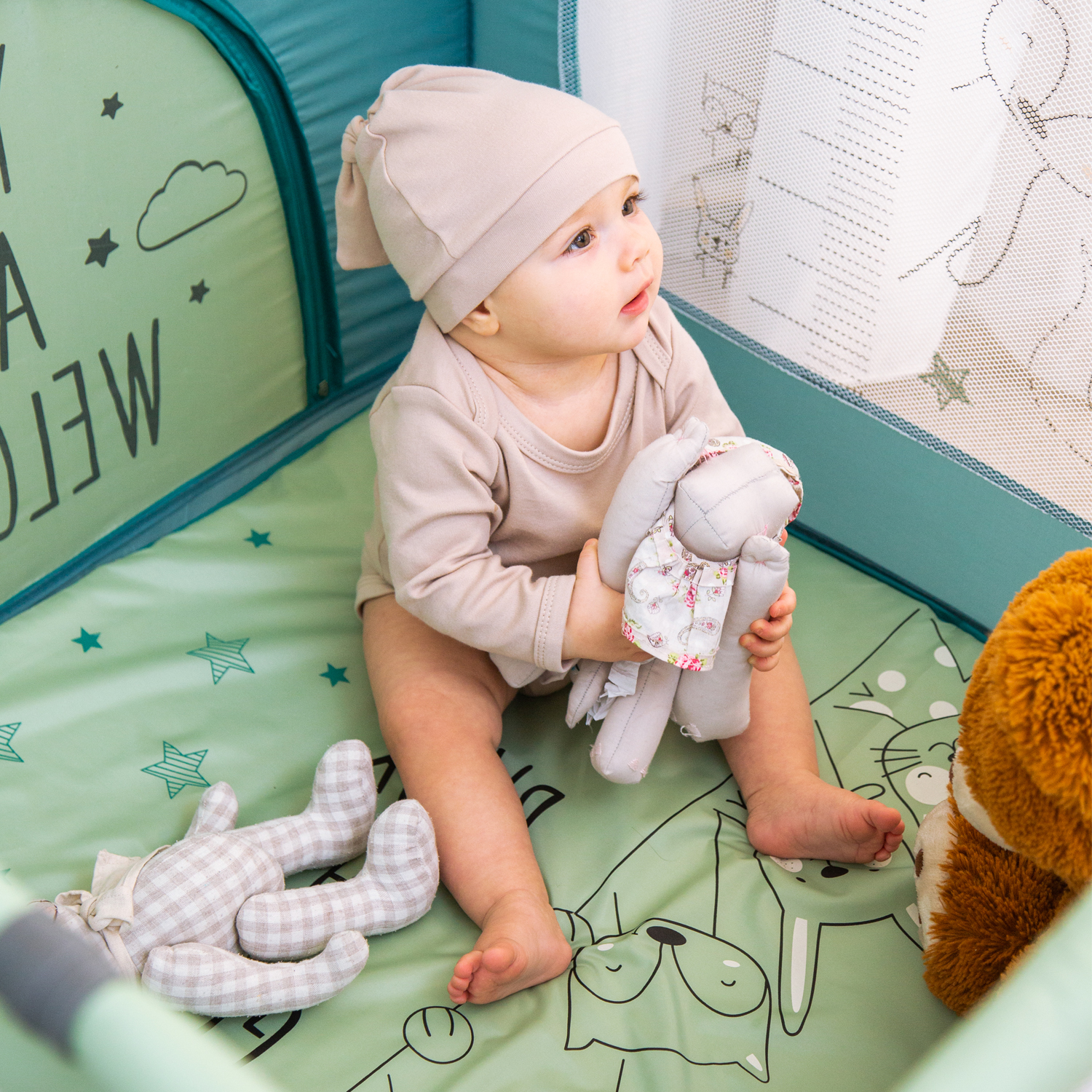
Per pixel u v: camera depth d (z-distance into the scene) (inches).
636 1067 29.8
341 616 43.5
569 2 40.4
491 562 34.4
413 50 46.3
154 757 37.9
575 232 30.0
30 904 17.1
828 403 41.5
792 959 32.4
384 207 31.2
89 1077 15.4
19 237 34.3
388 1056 29.8
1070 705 23.5
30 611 41.2
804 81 35.3
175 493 46.1
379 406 35.7
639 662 33.3
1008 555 39.9
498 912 31.5
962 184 33.4
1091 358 33.4
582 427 35.4
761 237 39.5
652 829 36.1
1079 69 29.6
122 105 35.6
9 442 37.4
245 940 31.0
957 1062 15.8
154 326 40.7
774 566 29.3
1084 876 25.2
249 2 37.8
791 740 37.2
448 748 35.2
